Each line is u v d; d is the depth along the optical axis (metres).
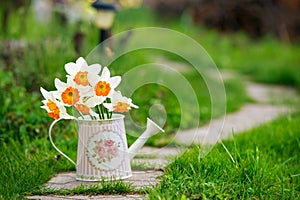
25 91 7.27
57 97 4.95
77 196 4.62
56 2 11.38
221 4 20.25
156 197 4.26
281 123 7.61
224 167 5.01
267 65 14.92
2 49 8.83
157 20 21.89
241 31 20.12
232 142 6.38
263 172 4.96
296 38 19.97
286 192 4.83
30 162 5.38
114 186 4.71
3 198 4.43
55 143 6.17
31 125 6.44
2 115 6.57
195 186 4.53
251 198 4.58
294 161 6.05
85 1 10.47
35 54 8.13
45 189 4.74
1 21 11.68
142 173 5.32
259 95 11.59
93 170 5.03
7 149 5.75
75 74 4.91
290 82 13.38
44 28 11.80
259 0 20.03
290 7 20.02
